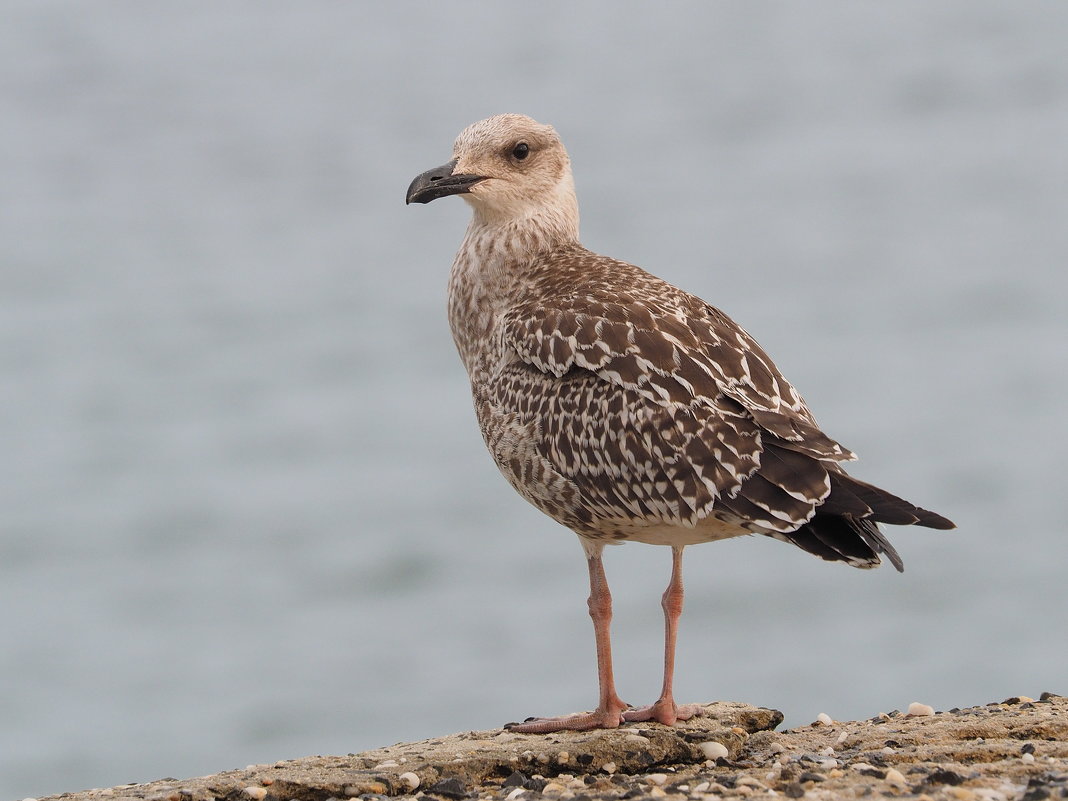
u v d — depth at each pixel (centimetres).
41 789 2214
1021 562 2777
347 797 769
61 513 3578
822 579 2773
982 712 881
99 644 2777
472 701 2375
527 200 998
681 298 887
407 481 3688
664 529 845
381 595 2941
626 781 773
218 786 771
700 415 814
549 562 3056
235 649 2723
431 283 6475
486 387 934
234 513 3528
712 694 2295
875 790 706
